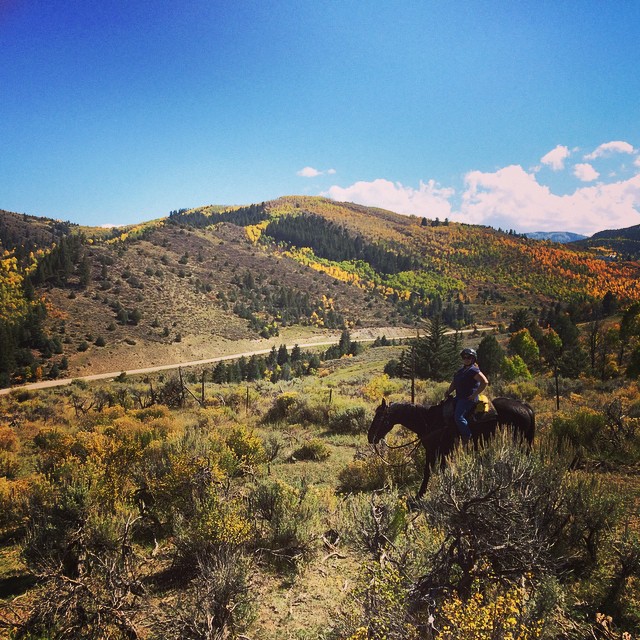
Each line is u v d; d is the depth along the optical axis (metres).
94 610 4.35
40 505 6.82
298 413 17.80
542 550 3.84
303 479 8.21
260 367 105.88
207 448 9.20
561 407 15.93
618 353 65.31
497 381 27.83
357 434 14.37
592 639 3.34
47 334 136.62
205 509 5.94
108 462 8.22
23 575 5.96
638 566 4.05
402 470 8.56
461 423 6.66
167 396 26.67
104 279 186.12
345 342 143.50
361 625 3.27
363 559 4.84
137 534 6.73
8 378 105.75
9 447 15.28
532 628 2.94
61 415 24.61
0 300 145.00
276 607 4.62
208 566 4.54
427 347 41.44
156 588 5.13
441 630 2.94
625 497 5.45
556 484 4.65
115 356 133.88
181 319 174.75
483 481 4.12
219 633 3.89
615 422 9.46
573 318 133.50
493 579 3.54
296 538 5.78
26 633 4.32
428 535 4.36
